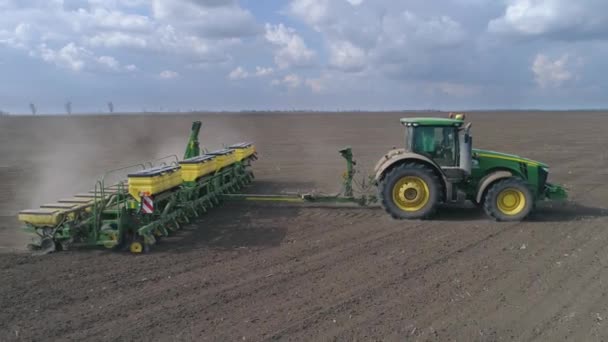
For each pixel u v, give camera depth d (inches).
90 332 220.7
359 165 823.7
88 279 289.4
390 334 212.8
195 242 367.6
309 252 335.6
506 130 1713.8
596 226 392.2
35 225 344.8
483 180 420.2
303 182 647.8
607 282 267.1
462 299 249.1
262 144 1248.2
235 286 273.7
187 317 234.2
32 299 259.4
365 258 319.3
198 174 437.1
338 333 214.4
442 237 367.2
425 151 433.1
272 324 224.2
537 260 309.0
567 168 754.8
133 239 348.5
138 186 358.6
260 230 398.3
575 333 210.5
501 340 206.4
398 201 425.7
